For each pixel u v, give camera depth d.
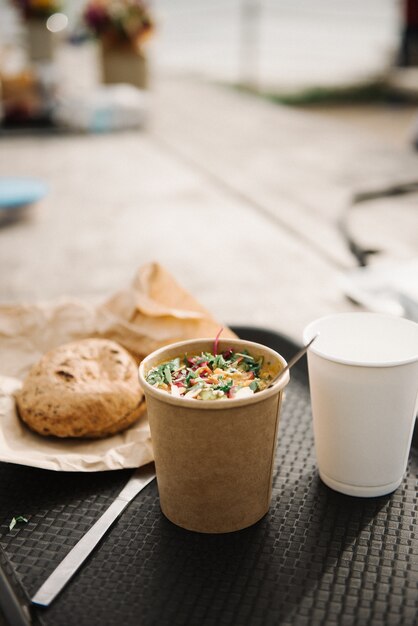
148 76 4.68
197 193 2.60
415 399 0.70
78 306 0.97
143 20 4.49
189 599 0.58
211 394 0.64
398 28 7.20
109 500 0.72
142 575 0.61
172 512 0.68
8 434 0.80
